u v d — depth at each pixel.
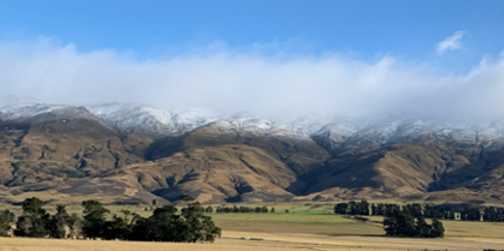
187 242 188.88
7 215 195.25
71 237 193.25
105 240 183.75
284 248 166.12
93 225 195.12
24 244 139.25
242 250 149.00
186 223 190.25
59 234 191.75
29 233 188.75
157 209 191.00
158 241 187.88
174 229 189.25
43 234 191.00
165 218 190.12
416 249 188.25
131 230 193.25
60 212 194.62
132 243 165.38
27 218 189.62
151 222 190.50
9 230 190.38
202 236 194.12
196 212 194.25
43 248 128.38
